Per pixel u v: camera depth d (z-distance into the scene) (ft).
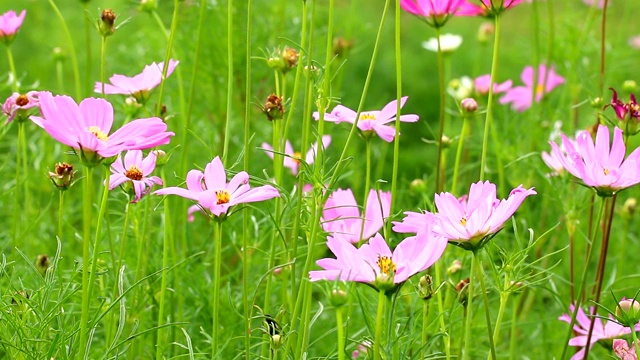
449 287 5.94
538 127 7.46
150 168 5.68
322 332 6.73
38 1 11.10
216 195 5.35
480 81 7.77
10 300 5.90
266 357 5.81
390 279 5.19
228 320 6.44
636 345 5.50
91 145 5.19
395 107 5.75
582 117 9.03
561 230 7.55
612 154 5.57
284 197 5.73
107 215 5.80
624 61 9.57
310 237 5.61
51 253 6.84
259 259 6.73
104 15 5.85
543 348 6.73
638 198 8.07
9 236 6.68
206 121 8.48
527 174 7.34
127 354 5.97
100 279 6.11
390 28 12.91
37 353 5.57
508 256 5.62
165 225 5.78
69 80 10.77
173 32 5.84
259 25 8.37
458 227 5.29
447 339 5.64
